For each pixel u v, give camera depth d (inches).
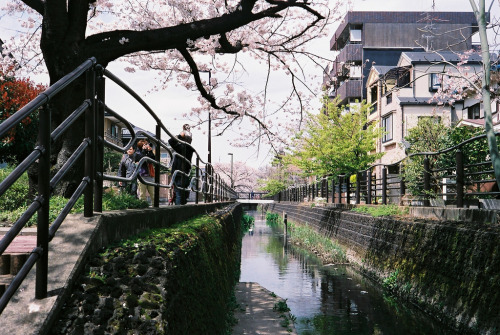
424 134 657.0
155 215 225.6
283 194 2524.6
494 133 383.9
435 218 507.5
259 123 483.8
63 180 269.9
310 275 683.4
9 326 106.0
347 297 534.0
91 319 118.6
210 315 227.8
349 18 1742.1
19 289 118.8
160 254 155.9
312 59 446.3
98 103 168.7
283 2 350.3
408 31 1716.3
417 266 493.4
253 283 582.9
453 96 578.6
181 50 357.1
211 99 430.0
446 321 398.0
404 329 400.8
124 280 133.6
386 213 657.0
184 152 441.7
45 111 116.7
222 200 980.6
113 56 315.0
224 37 380.5
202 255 233.0
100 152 171.3
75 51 293.7
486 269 348.2
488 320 331.3
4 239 96.3
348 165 917.2
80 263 132.3
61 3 287.6
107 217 159.5
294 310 473.4
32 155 109.2
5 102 550.0
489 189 563.8
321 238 1024.2
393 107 1195.9
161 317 125.6
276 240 1221.7
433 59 1165.7
